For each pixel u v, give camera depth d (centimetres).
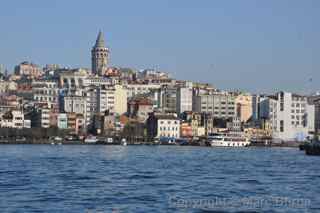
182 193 16912
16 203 14612
